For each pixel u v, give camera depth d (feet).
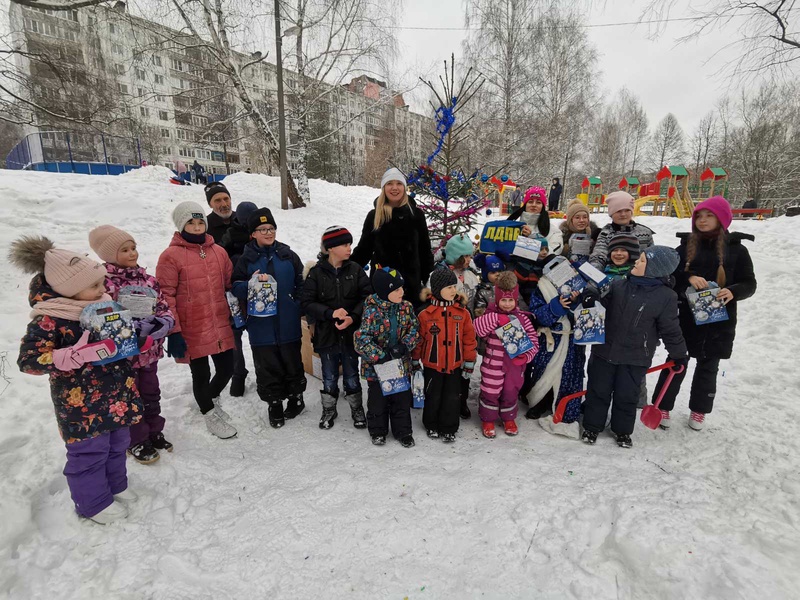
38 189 27.35
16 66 20.29
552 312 9.82
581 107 78.33
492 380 9.87
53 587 6.23
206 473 8.75
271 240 10.25
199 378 9.80
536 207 11.91
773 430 9.78
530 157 65.26
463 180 14.08
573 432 9.99
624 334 9.20
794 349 14.46
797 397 11.30
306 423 10.68
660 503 7.47
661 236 31.30
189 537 7.17
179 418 10.56
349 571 6.48
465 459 9.07
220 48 35.63
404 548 6.84
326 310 9.58
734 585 5.80
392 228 11.02
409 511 7.54
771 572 5.95
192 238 9.45
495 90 64.95
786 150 86.69
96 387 7.14
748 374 12.85
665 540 6.61
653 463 8.85
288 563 6.63
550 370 10.46
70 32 27.20
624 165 136.87
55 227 22.31
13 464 8.31
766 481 8.04
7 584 6.23
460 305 9.80
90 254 20.74
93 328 6.82
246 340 15.92
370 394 9.82
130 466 8.79
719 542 6.56
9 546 6.77
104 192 29.50
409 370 9.77
